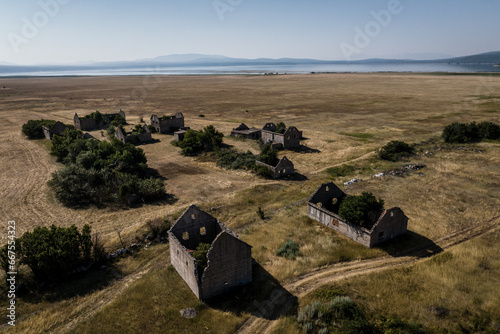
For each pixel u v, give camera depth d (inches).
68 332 747.4
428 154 2176.4
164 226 1219.2
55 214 1365.7
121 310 813.9
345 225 1163.3
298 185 1699.1
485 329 729.0
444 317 768.9
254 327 765.9
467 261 979.9
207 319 786.2
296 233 1191.6
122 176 1642.5
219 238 829.2
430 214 1316.4
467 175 1761.8
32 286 906.7
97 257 1019.9
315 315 788.0
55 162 2154.3
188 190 1658.5
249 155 2169.0
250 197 1544.0
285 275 947.3
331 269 978.1
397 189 1588.3
